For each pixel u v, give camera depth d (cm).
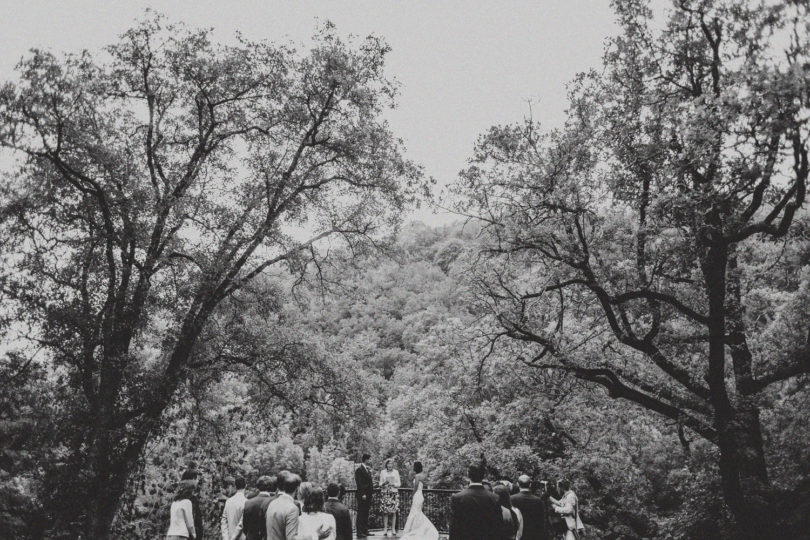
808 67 965
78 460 1391
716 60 1341
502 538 697
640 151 1428
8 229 1480
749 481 1286
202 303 1736
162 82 1795
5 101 1399
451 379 2348
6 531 1273
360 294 2064
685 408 1437
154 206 1631
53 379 1572
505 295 1620
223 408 1919
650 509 2261
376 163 1906
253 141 1934
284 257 1822
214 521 1577
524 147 1509
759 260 1648
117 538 1532
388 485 1656
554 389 1839
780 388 1806
